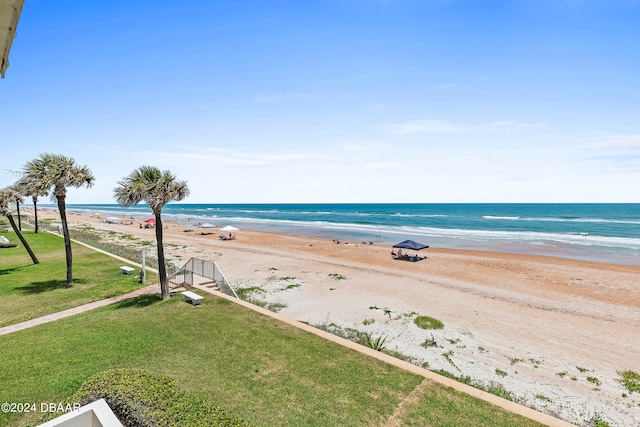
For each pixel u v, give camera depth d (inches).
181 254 1365.7
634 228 2453.2
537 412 290.7
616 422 362.3
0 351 384.5
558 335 590.9
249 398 297.0
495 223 3034.0
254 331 447.8
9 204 868.6
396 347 533.0
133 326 463.8
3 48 99.0
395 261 1288.1
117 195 554.3
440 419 276.5
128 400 212.2
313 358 375.9
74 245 1220.5
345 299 775.7
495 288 907.4
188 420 200.7
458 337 574.9
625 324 645.9
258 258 1301.7
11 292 638.5
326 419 272.4
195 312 521.3
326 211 6018.7
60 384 314.0
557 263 1263.5
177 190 556.1
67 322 484.4
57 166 633.0
